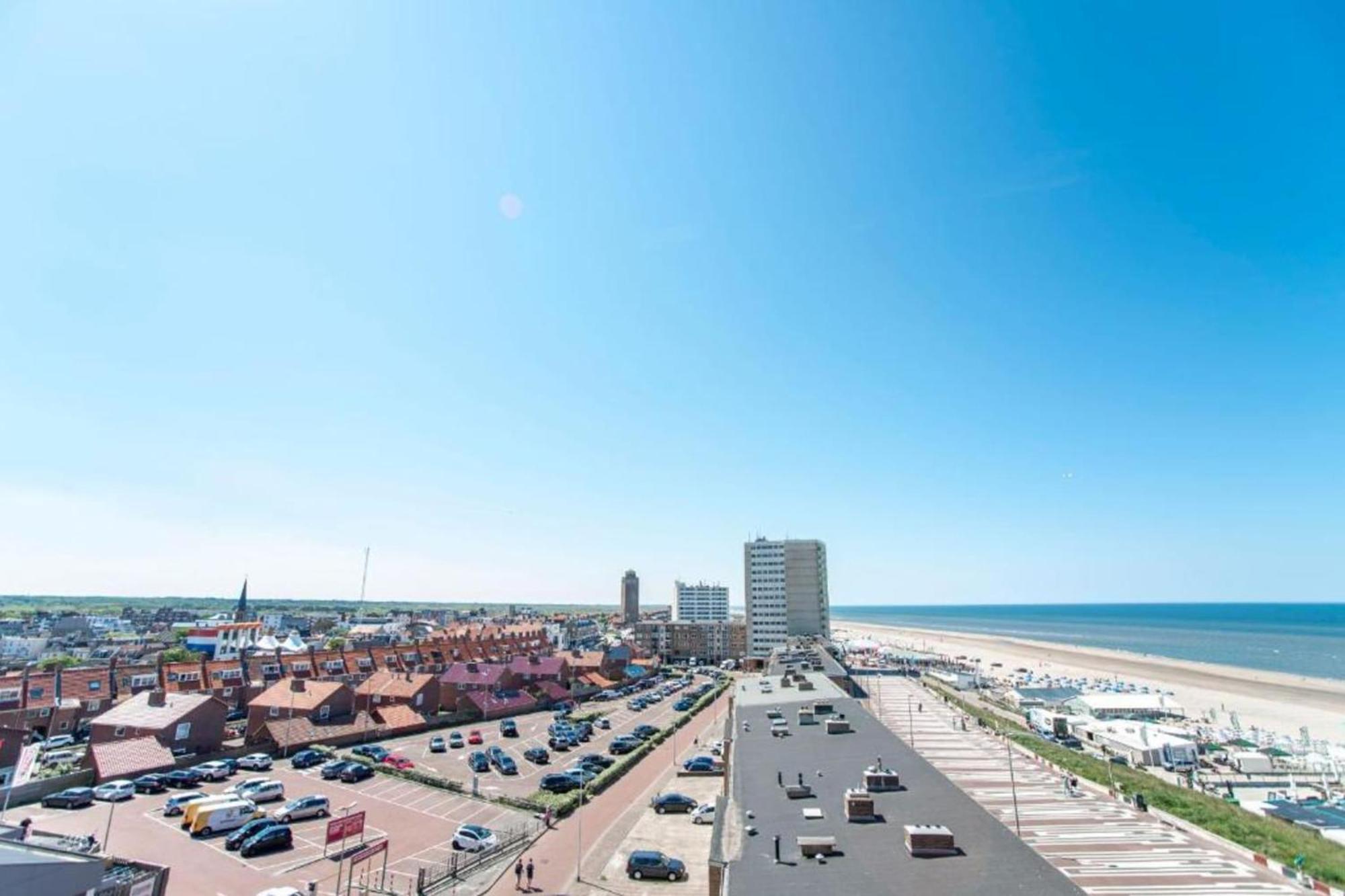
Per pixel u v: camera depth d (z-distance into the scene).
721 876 29.80
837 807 37.38
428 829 65.00
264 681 127.25
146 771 77.69
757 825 35.00
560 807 71.25
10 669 156.12
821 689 79.25
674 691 171.12
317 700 107.69
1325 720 141.12
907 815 35.50
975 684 176.62
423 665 154.38
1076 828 50.25
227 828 61.81
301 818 65.62
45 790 69.50
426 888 51.53
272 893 46.53
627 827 67.56
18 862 29.86
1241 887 40.69
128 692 112.62
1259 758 96.19
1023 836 48.78
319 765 87.19
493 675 137.12
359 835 62.31
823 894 26.66
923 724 87.38
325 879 52.38
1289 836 51.50
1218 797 76.75
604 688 168.50
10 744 73.50
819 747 50.72
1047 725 115.88
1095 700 140.75
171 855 55.62
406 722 111.19
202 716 89.81
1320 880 41.41
